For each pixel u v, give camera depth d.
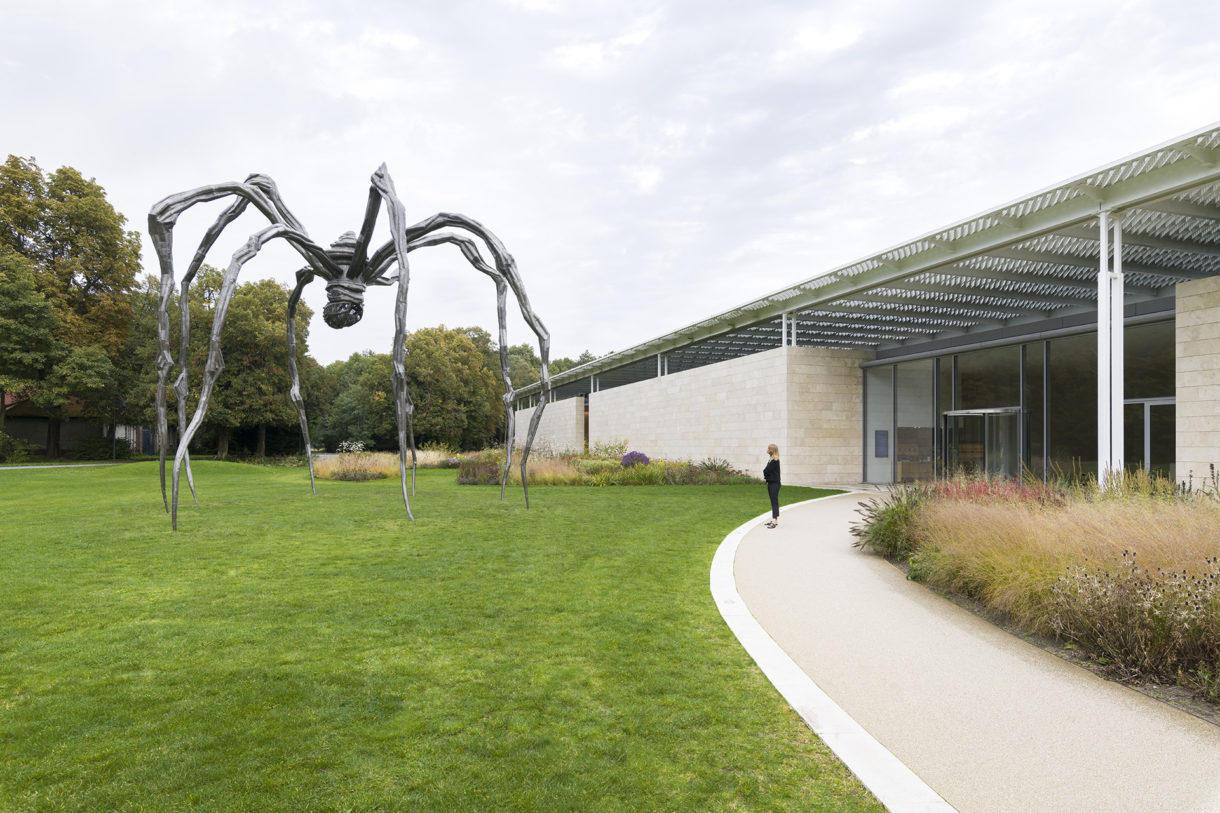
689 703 3.59
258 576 6.39
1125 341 14.55
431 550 7.86
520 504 12.87
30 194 33.44
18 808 2.48
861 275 16.52
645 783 2.75
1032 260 13.32
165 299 9.23
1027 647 4.72
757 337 25.50
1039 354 16.70
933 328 21.53
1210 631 4.06
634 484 20.34
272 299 41.44
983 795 2.71
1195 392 11.10
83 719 3.26
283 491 15.62
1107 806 2.62
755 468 22.33
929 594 6.22
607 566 7.13
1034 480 9.62
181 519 9.85
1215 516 5.74
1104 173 9.98
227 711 3.38
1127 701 3.75
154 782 2.69
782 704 3.60
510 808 2.54
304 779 2.73
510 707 3.50
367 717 3.34
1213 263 13.90
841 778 2.82
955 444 19.22
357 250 10.68
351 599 5.60
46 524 9.27
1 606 5.23
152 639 4.48
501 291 11.77
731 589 6.16
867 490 18.69
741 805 2.60
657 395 29.70
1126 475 9.25
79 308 35.31
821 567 7.39
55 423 35.19
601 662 4.20
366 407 50.47
